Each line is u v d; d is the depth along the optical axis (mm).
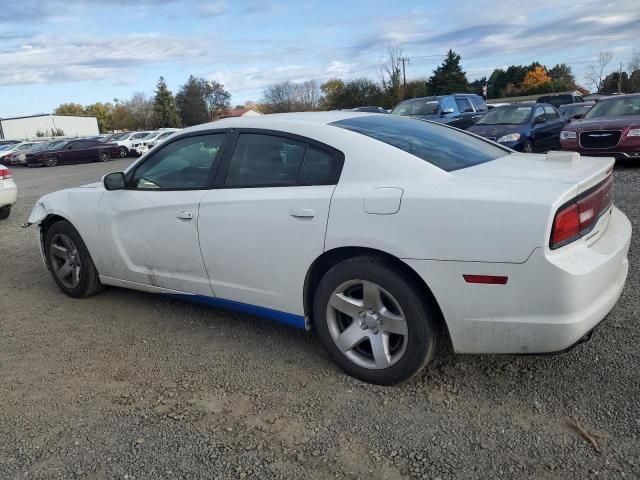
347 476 2342
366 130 3299
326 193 3012
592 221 2729
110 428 2797
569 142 10625
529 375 3014
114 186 4094
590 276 2494
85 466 2506
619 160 10867
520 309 2533
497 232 2500
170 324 4117
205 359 3510
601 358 3111
